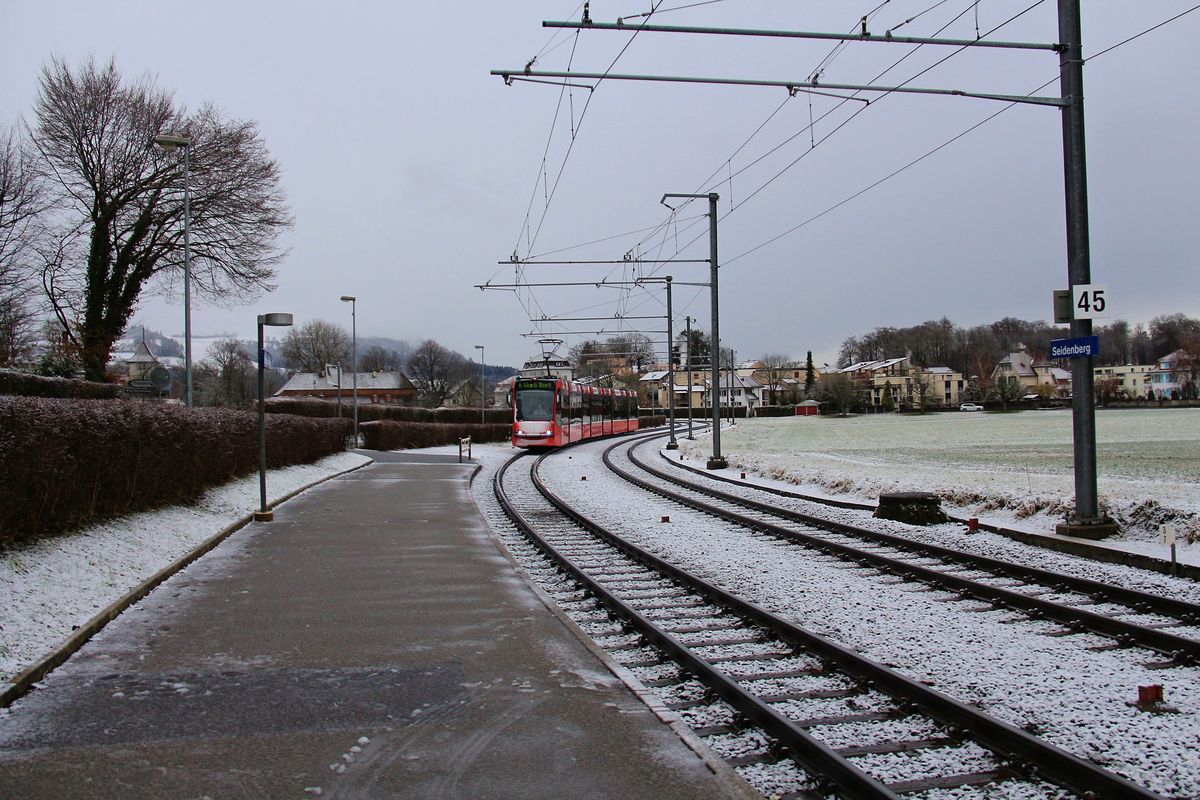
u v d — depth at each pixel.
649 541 15.23
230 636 8.14
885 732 5.91
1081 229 13.59
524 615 9.02
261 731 5.68
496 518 18.61
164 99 38.06
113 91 36.84
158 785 4.84
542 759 5.20
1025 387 146.62
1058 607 8.90
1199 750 5.52
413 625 8.59
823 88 13.46
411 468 33.06
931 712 6.15
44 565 9.58
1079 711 6.26
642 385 141.62
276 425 25.64
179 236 39.38
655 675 7.21
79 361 34.56
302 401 57.00
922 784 5.07
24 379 20.77
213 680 6.77
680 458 38.38
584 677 6.85
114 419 12.74
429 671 7.02
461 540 14.43
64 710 6.07
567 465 35.91
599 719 5.89
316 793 4.74
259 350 17.05
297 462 28.83
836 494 22.20
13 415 9.54
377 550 13.37
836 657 7.31
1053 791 4.98
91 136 36.84
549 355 48.88
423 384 135.25
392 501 20.66
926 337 178.12
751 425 93.56
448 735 5.59
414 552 13.19
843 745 5.68
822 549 13.73
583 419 51.94
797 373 182.62
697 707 6.39
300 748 5.38
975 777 5.17
